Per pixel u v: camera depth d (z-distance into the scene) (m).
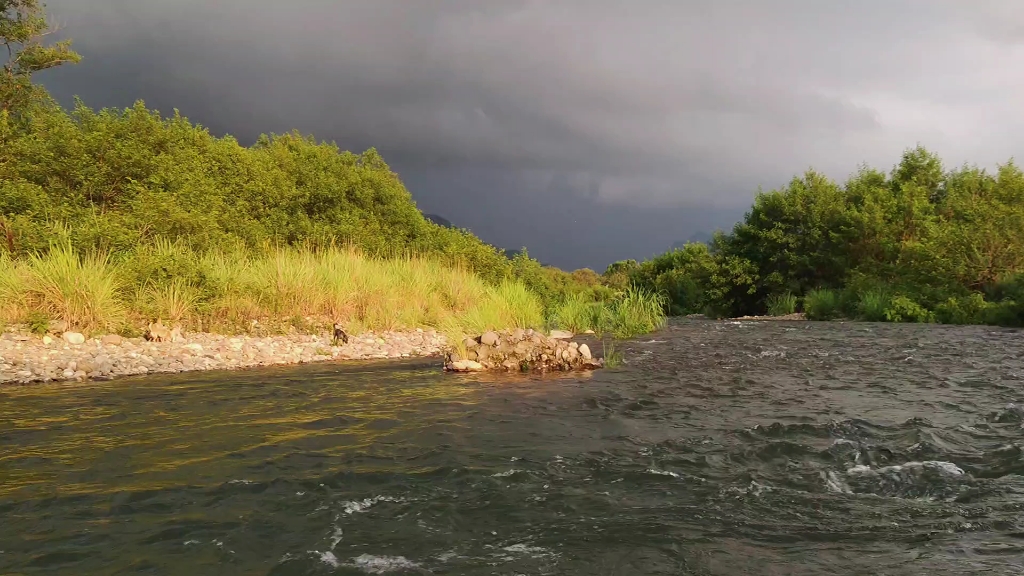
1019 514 4.57
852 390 9.58
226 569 3.79
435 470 5.69
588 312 20.19
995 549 3.99
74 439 6.58
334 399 8.93
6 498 4.88
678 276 40.81
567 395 9.33
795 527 4.41
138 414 7.79
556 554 4.03
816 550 4.03
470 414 8.03
